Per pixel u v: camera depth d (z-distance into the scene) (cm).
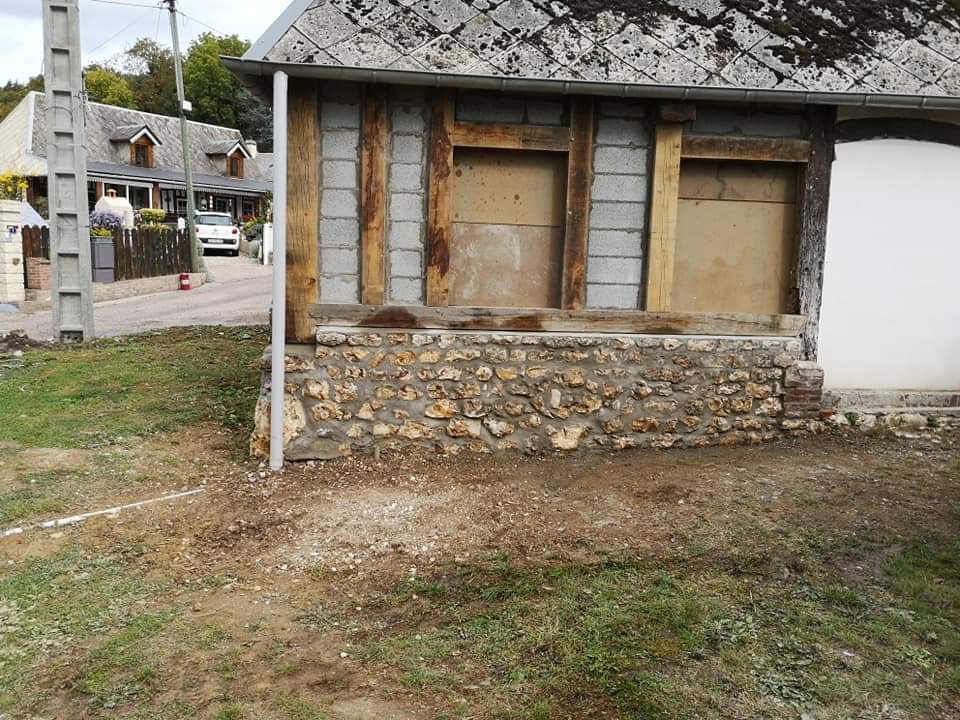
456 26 659
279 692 367
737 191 709
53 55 1294
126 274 2183
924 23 721
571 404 693
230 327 1433
